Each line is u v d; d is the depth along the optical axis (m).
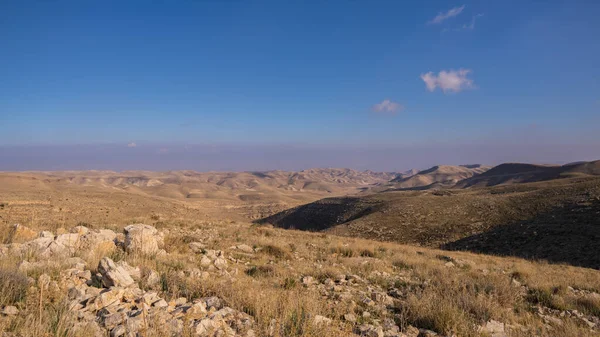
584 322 8.47
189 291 6.85
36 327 4.12
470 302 8.07
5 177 161.25
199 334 4.55
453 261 18.70
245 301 6.38
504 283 10.75
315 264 13.11
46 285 5.72
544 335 6.88
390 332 6.18
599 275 17.56
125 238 10.25
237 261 12.42
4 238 9.89
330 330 5.33
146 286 6.81
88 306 5.22
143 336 4.12
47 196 65.31
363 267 13.53
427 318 6.94
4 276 5.43
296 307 5.92
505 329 7.05
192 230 21.22
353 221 80.50
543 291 10.96
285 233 26.11
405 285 10.88
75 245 9.27
